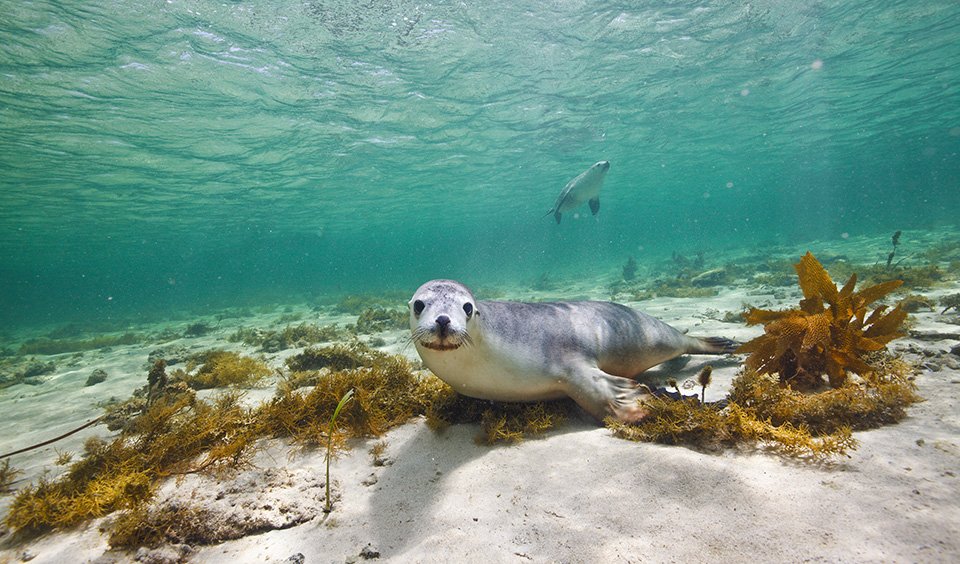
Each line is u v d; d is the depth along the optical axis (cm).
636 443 307
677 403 314
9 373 1020
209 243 4834
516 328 368
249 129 1588
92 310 4488
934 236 2050
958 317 574
